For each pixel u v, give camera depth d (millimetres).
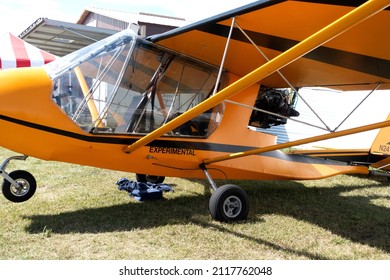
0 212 4113
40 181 5648
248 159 5207
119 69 4094
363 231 4121
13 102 3553
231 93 3211
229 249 3420
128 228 3820
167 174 4781
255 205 5004
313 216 4598
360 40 3309
